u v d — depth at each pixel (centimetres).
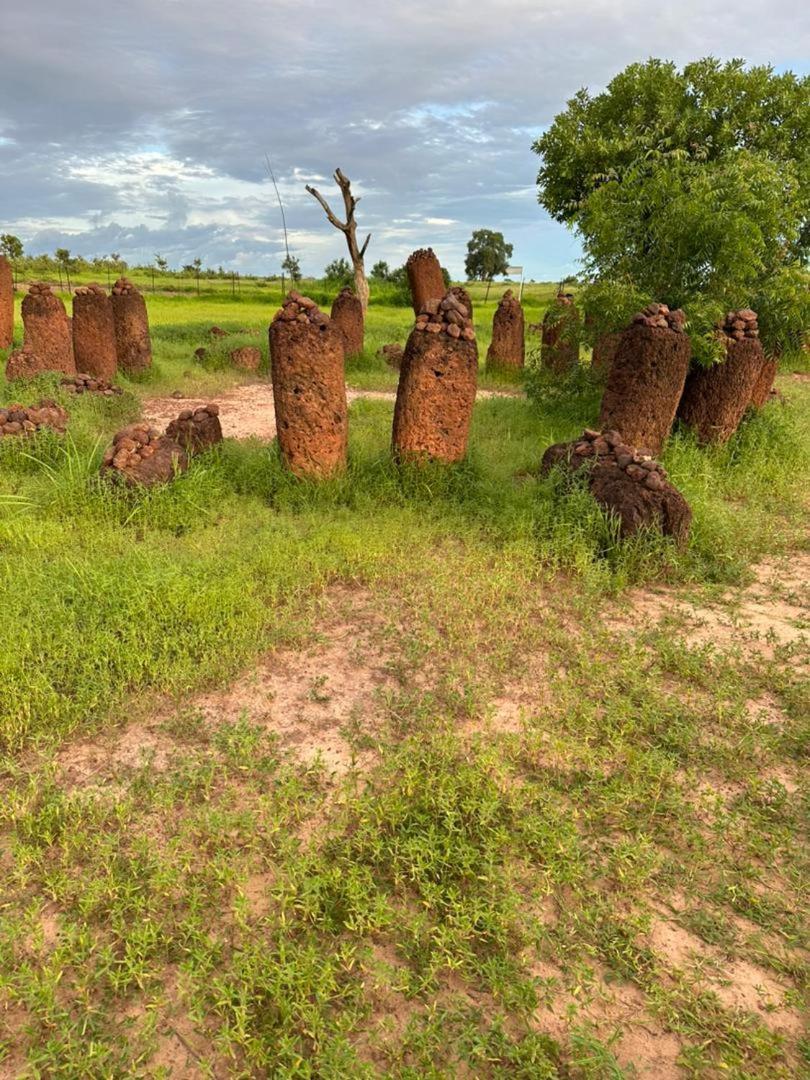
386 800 282
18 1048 200
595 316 956
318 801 288
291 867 248
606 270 933
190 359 1598
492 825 278
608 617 464
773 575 536
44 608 407
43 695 337
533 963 226
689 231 837
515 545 546
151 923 229
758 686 382
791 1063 201
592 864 261
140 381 1309
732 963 229
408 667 391
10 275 1418
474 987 220
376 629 432
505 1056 198
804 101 1213
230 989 205
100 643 376
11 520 543
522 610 458
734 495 713
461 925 229
